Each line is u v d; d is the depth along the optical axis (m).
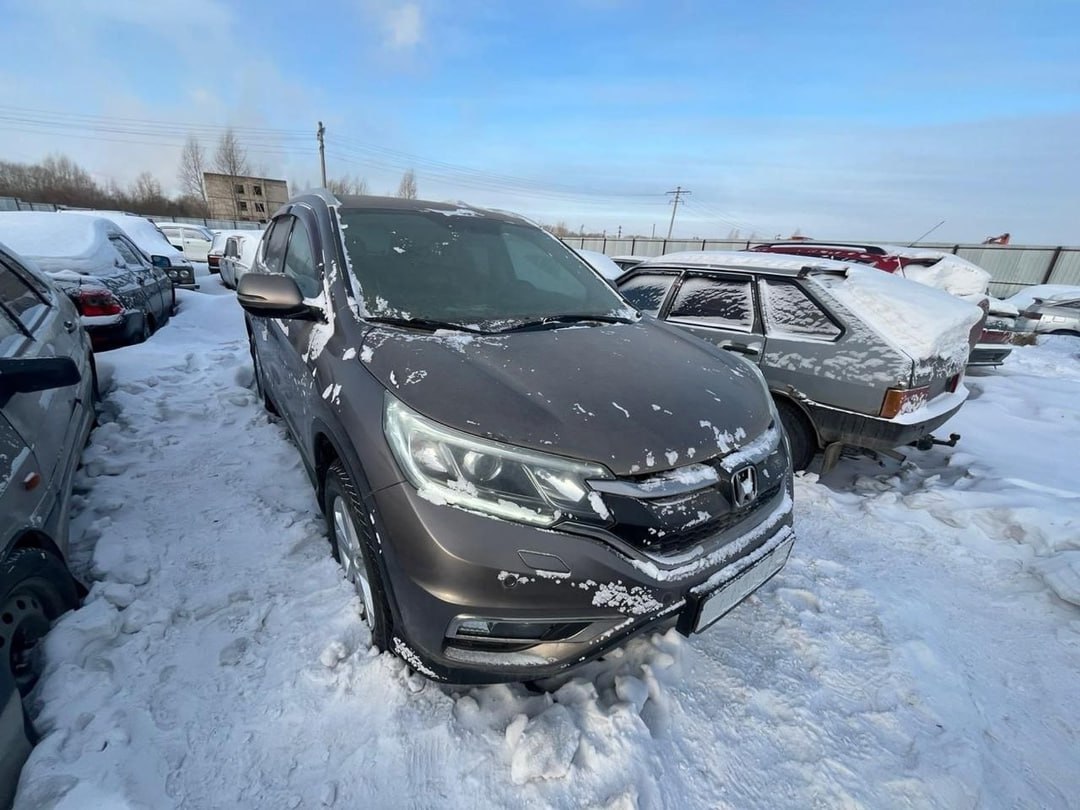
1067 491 3.49
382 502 1.58
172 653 1.84
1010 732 1.83
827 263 3.94
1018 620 2.40
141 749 1.50
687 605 1.64
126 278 5.58
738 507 1.69
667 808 1.49
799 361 3.54
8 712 1.37
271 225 3.64
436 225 2.80
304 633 1.94
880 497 3.45
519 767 1.52
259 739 1.58
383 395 1.69
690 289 4.26
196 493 2.84
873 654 2.10
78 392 2.89
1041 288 10.83
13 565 1.52
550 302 2.62
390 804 1.45
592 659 1.55
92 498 2.70
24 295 2.79
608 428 1.58
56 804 1.30
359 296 2.18
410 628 1.56
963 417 5.41
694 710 1.80
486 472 1.49
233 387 4.48
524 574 1.45
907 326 3.29
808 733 1.75
